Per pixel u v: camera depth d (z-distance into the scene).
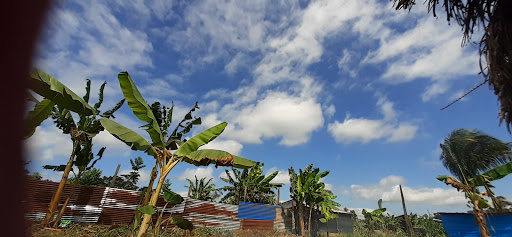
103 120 6.86
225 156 7.41
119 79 6.16
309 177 18.55
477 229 15.64
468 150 13.17
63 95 5.65
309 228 17.73
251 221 15.25
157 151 7.23
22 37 1.49
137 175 22.97
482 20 2.66
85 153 9.90
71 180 15.20
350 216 24.06
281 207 18.27
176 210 12.45
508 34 2.40
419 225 27.64
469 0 2.75
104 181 19.41
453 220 16.53
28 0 1.50
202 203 13.59
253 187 21.58
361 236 20.05
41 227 7.89
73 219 9.77
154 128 6.93
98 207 10.38
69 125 9.93
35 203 9.09
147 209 6.15
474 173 13.06
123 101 10.60
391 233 22.80
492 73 2.53
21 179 1.55
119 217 10.70
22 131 1.56
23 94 1.55
